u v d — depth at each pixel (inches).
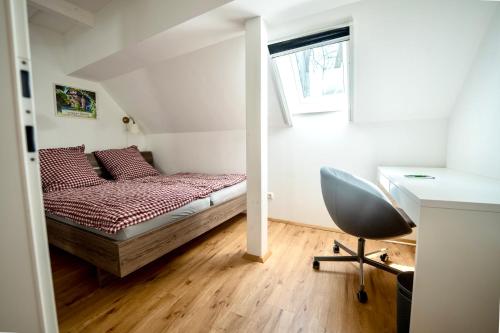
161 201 64.0
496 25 50.5
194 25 62.7
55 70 101.9
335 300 52.0
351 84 75.4
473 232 30.8
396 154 81.7
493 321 31.0
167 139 140.6
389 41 63.7
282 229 96.3
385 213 49.3
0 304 19.5
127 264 51.1
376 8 58.3
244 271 64.2
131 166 116.0
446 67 63.9
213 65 89.2
